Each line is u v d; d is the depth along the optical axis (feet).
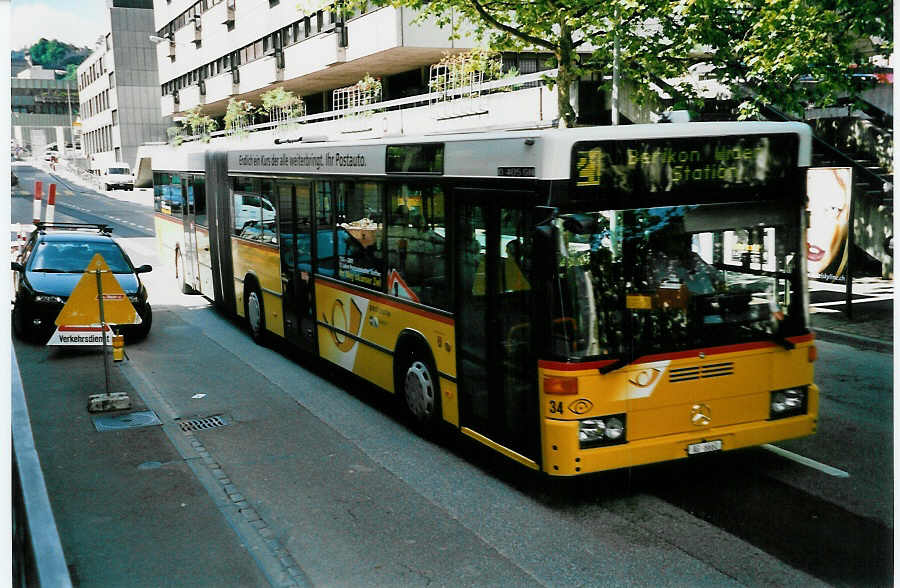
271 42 127.13
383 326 29.84
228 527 20.51
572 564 18.71
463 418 24.98
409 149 27.17
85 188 199.41
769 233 21.74
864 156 65.41
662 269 20.83
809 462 24.81
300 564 18.89
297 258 37.60
